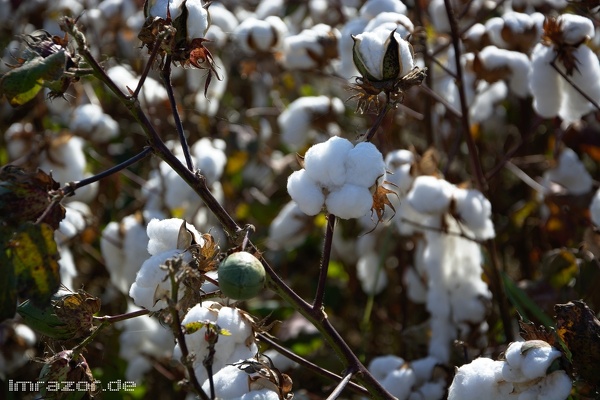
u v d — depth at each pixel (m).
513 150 1.81
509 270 2.11
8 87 1.24
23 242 1.23
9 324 1.78
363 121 2.10
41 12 2.33
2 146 2.21
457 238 1.67
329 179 1.27
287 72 2.27
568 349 1.29
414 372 1.62
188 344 1.30
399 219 1.74
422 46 1.67
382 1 1.73
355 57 1.33
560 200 1.84
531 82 1.60
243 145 2.26
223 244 2.02
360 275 2.01
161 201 1.90
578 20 1.55
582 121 1.85
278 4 2.34
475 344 1.67
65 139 1.93
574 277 1.68
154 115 2.01
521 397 1.29
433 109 2.04
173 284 1.22
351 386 1.35
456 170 2.08
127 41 2.26
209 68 1.32
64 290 1.34
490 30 1.83
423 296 1.85
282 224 2.04
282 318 2.02
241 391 1.26
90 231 1.94
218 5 2.34
